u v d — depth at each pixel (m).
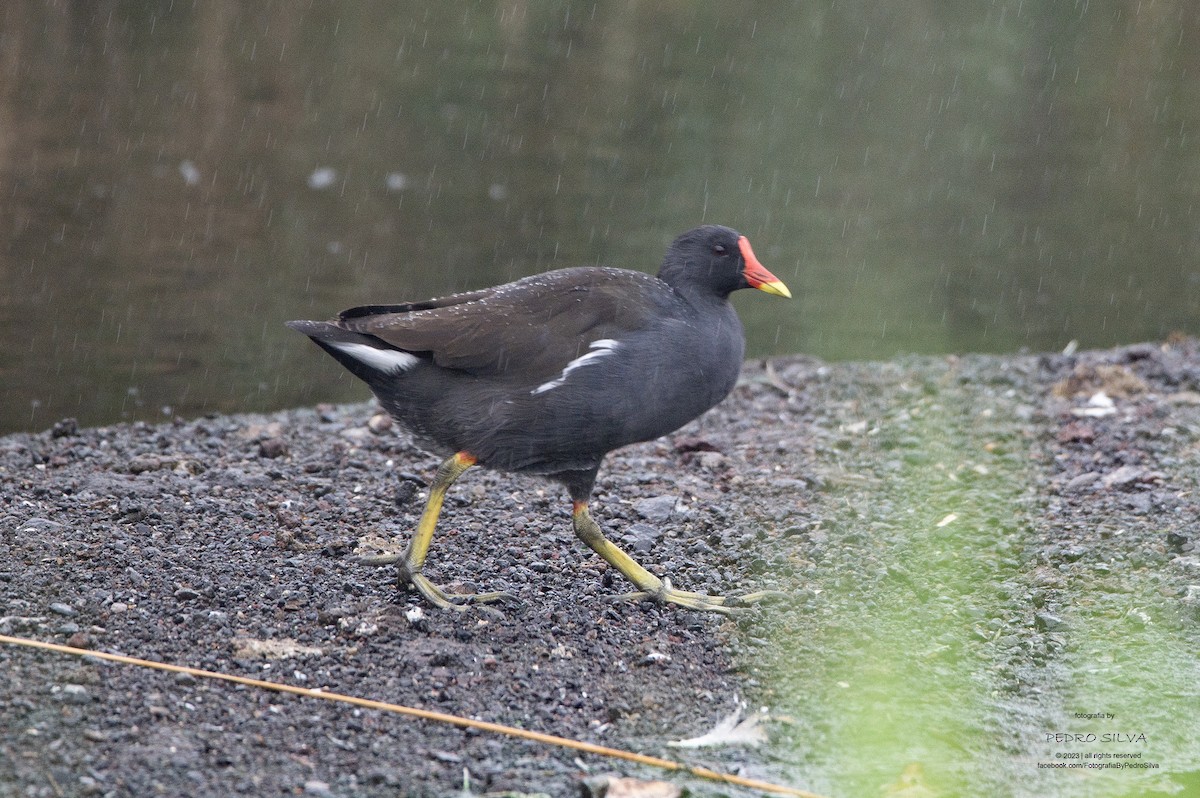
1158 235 22.75
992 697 7.98
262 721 6.93
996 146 27.92
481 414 8.31
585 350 8.27
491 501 10.73
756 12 38.22
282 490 10.68
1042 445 12.66
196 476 10.88
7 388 14.22
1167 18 39.25
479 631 8.24
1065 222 23.34
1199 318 18.84
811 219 22.69
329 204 21.94
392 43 33.28
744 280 9.00
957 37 36.97
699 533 10.38
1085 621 8.93
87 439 11.99
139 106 26.88
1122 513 10.73
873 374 15.55
